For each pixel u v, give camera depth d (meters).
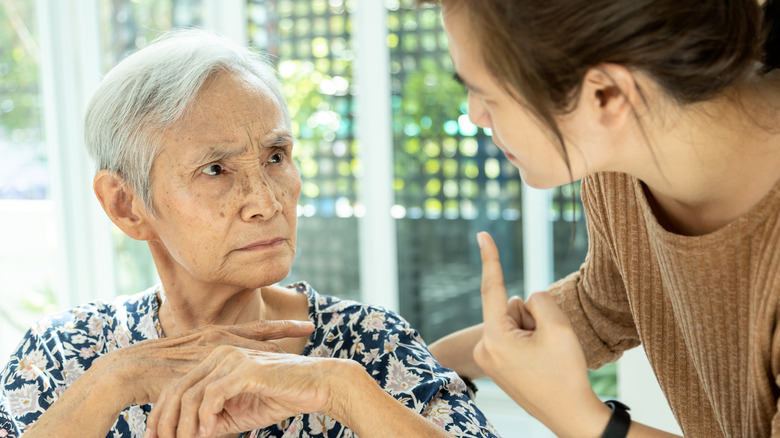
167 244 1.06
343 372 0.90
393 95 3.34
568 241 3.11
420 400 1.05
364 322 1.15
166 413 0.93
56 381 1.15
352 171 3.46
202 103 1.01
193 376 0.93
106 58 3.62
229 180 1.03
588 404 0.83
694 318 0.89
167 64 1.01
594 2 0.69
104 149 1.05
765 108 0.78
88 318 1.20
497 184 3.22
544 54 0.70
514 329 0.84
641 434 0.82
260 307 1.16
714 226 0.84
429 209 3.35
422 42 3.26
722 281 0.83
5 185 3.74
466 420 1.04
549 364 0.82
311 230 3.57
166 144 1.01
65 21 3.60
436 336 3.41
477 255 3.31
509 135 0.76
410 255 3.40
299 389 0.90
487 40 0.72
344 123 3.45
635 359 2.30
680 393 1.02
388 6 3.29
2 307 3.76
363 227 3.47
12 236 3.75
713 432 1.01
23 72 3.66
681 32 0.70
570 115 0.73
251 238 1.03
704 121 0.75
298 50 3.46
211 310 1.12
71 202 3.68
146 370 0.97
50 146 3.68
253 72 1.06
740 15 0.73
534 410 0.86
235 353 0.93
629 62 0.70
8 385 1.16
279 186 1.06
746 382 0.87
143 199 1.05
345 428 1.05
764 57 0.83
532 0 0.70
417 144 3.34
